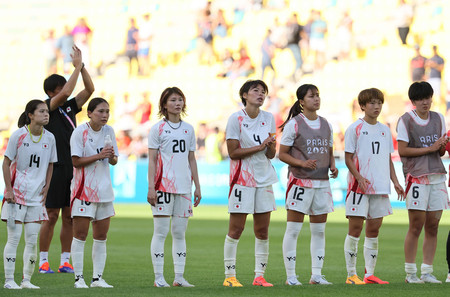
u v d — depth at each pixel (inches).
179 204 1021.8
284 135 1045.8
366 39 3885.3
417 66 3627.0
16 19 4635.8
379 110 1050.1
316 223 1042.1
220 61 4119.1
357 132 1048.8
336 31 3922.2
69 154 1232.8
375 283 1007.6
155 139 1020.5
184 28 4271.7
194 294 846.5
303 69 3870.6
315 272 1037.2
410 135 1075.3
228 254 1023.6
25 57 4485.7
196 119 3973.9
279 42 3897.6
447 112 3489.2
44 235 1213.7
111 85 4217.5
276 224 2422.5
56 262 1354.6
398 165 3216.0
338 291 882.1
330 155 1061.1
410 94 1079.6
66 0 4645.7
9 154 992.9
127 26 4419.3
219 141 3651.6
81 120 4060.0
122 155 3836.1
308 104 1040.2
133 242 1797.5
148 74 4212.6
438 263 1366.9
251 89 1032.8
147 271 1235.9
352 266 1051.9
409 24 3850.9
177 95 1031.0
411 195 1062.4
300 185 1027.9
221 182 3427.7
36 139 1006.4
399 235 2031.3
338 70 3846.0
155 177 1020.5
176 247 1021.2
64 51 4409.5
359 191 1040.8
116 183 3577.8
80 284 995.3
